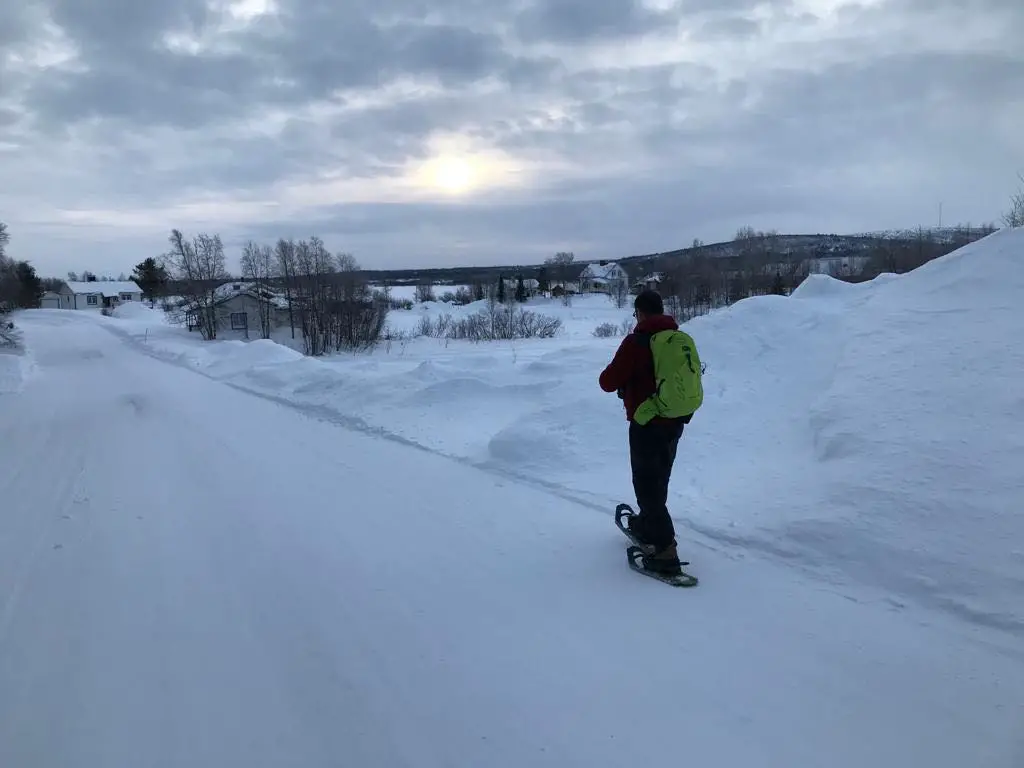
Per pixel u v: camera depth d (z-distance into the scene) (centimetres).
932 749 264
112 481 715
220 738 290
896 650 333
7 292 6769
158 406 1271
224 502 626
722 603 388
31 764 276
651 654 341
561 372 1003
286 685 328
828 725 281
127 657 357
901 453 461
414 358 3366
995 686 301
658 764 262
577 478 620
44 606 420
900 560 396
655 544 421
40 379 1920
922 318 610
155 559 492
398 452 788
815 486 475
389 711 304
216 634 380
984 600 357
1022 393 468
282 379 1414
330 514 579
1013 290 591
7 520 592
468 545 495
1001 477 411
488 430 826
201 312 4869
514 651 350
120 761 277
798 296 877
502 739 282
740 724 284
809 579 409
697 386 420
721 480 546
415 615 393
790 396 632
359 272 4706
